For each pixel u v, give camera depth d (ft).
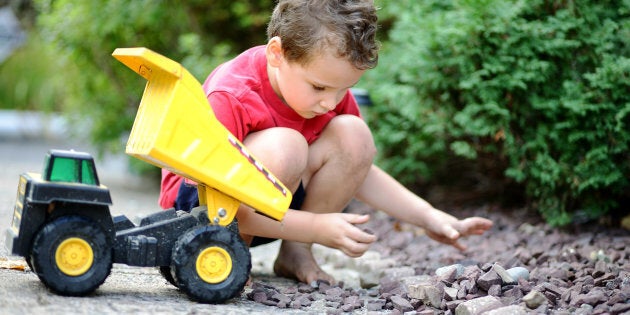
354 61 6.68
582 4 10.52
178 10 16.55
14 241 5.63
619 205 11.21
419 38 11.28
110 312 5.52
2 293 5.82
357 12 6.70
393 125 13.00
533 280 7.27
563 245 10.11
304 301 6.85
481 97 10.61
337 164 7.76
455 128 11.52
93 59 16.47
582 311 6.18
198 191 6.60
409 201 8.61
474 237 11.16
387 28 15.57
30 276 6.64
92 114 17.29
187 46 15.23
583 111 10.03
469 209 13.19
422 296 6.76
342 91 6.99
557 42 10.25
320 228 7.19
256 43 17.31
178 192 7.43
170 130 5.69
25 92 27.40
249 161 6.15
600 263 7.95
